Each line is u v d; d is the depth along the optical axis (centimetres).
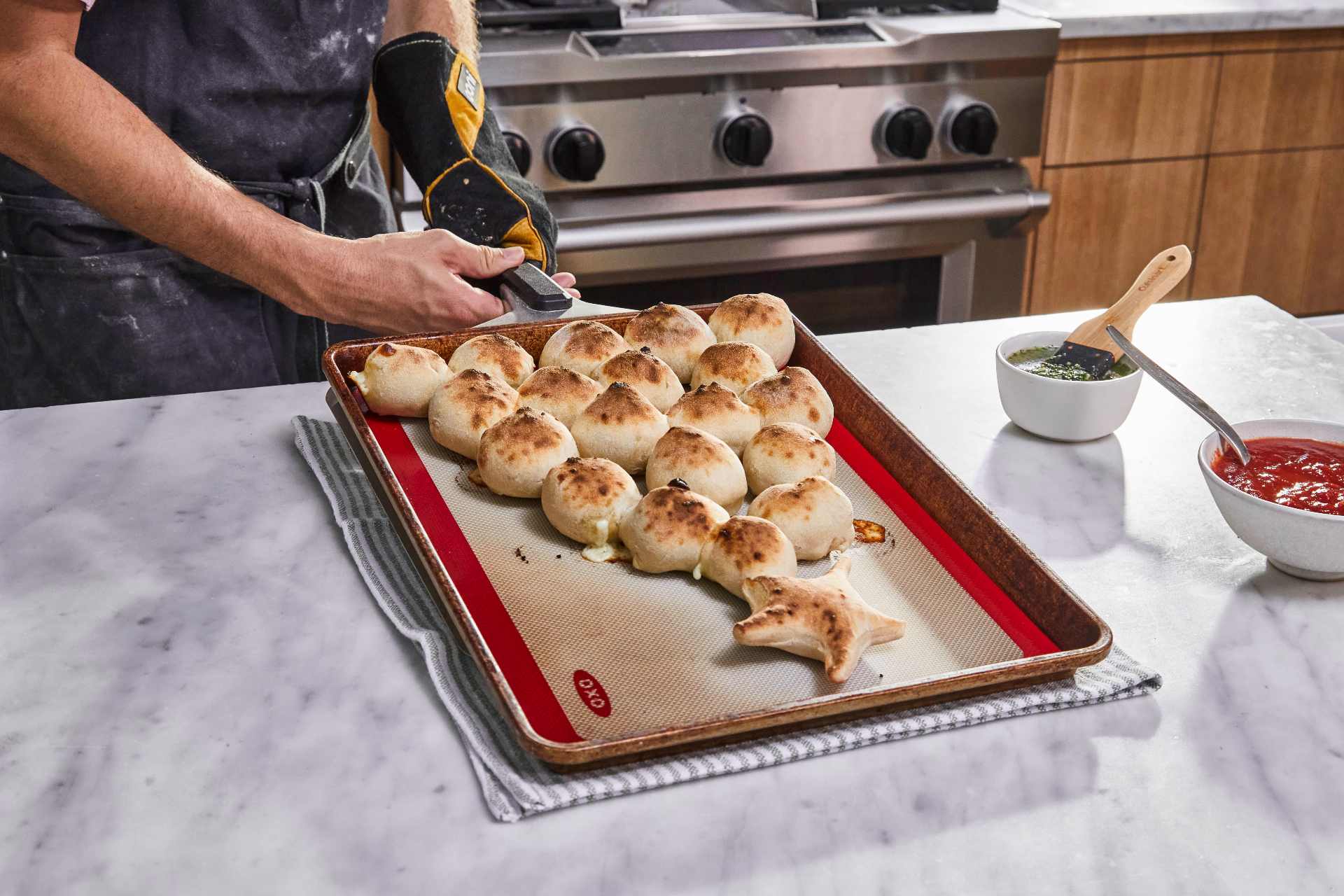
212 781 58
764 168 179
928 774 59
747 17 181
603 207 173
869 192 185
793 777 58
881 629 65
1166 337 109
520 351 90
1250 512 71
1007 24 182
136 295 118
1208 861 54
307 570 75
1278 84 206
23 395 125
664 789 57
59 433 90
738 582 69
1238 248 219
